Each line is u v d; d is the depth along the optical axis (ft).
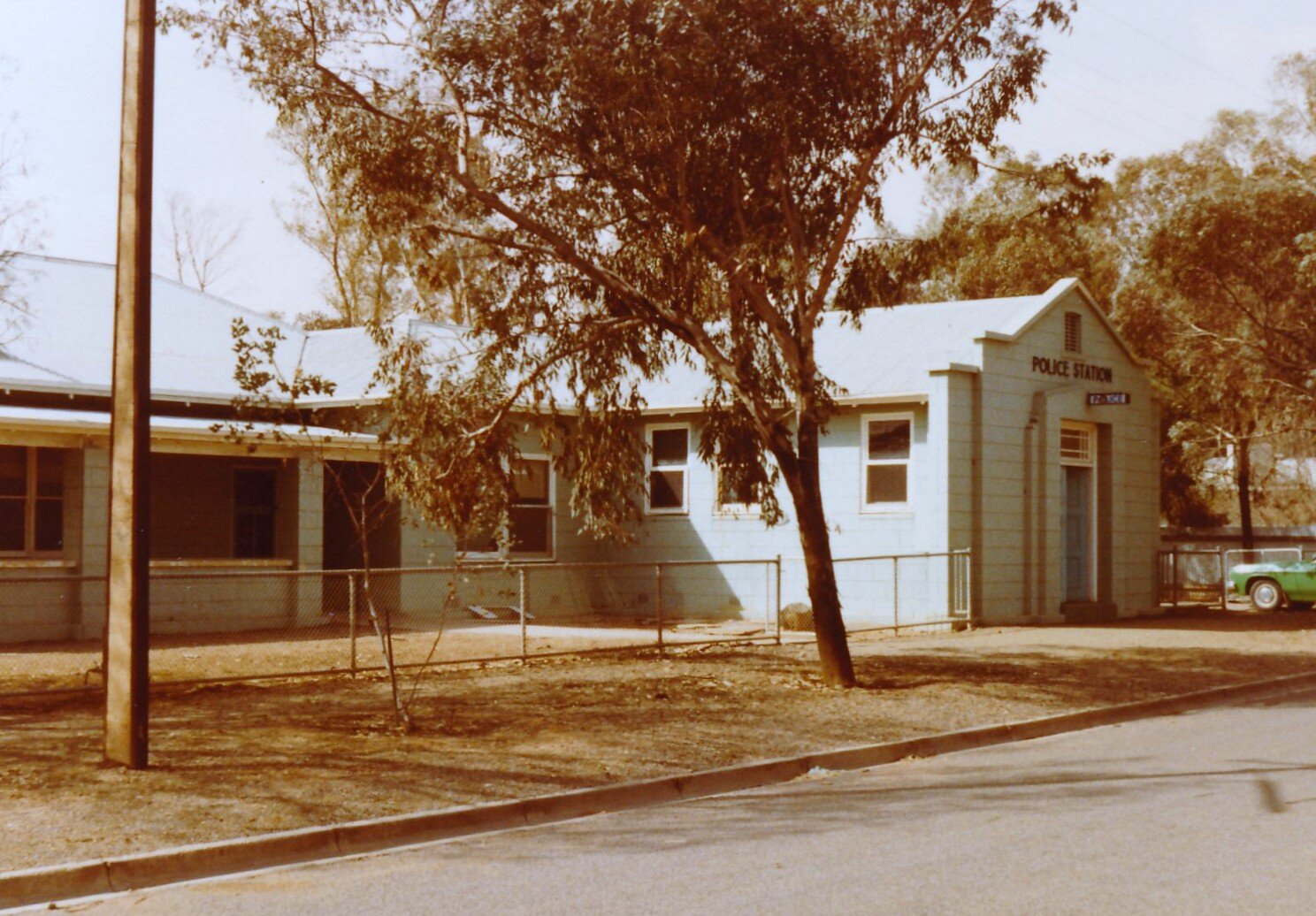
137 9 33.04
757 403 49.42
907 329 86.33
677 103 45.01
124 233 33.12
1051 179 51.08
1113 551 86.48
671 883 24.38
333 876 25.70
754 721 42.52
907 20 48.73
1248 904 22.13
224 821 28.32
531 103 46.91
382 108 47.65
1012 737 43.39
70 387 70.74
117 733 33.58
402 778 32.96
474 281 50.96
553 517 87.20
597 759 35.96
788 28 45.34
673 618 84.79
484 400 50.78
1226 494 158.10
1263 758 37.68
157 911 23.26
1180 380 115.14
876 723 42.93
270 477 81.10
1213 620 86.43
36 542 68.39
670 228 49.98
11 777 32.37
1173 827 28.48
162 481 76.95
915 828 28.91
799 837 28.30
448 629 74.95
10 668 53.42
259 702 45.14
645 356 53.11
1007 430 79.00
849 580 80.74
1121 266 128.77
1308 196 92.38
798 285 49.19
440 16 45.37
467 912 22.72
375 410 75.66
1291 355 100.27
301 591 74.43
